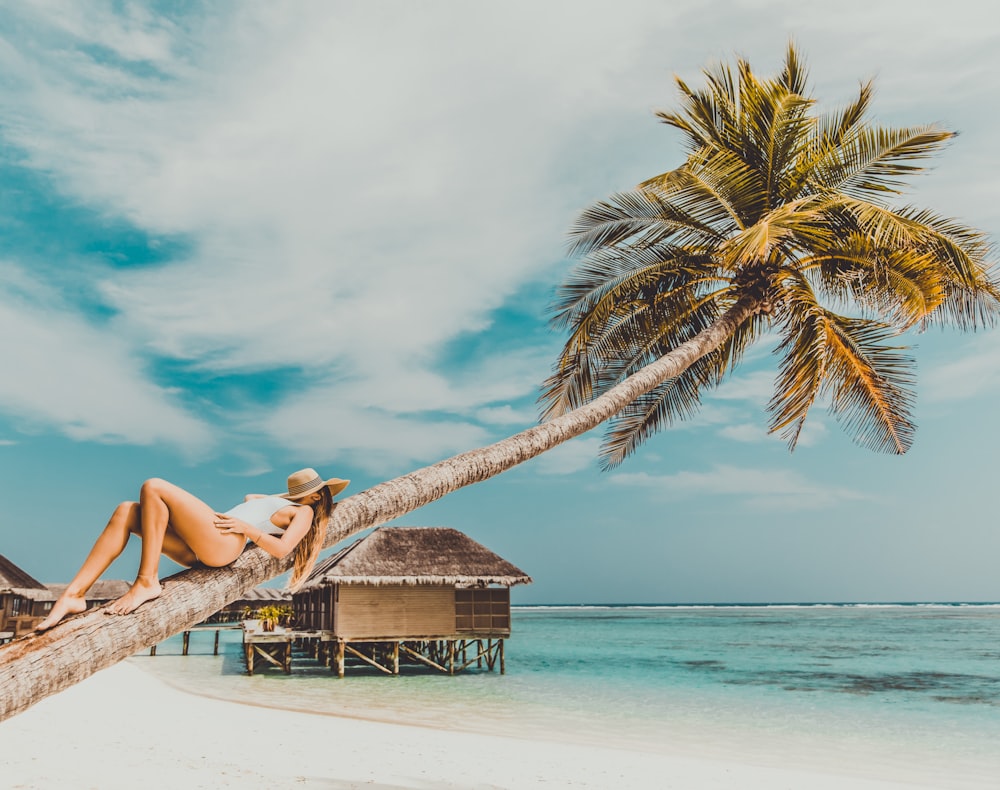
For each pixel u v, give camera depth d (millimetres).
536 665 33844
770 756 13461
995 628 75312
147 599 3637
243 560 4035
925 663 35219
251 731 13375
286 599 48438
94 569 3734
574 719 17562
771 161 10812
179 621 3684
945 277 9875
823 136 11039
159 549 3734
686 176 10797
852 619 108250
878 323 11328
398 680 25422
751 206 11078
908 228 8797
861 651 43781
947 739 15539
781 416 10734
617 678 27469
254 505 4199
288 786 9281
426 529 26953
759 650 44875
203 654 39781
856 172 10898
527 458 6180
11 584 25641
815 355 10125
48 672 3236
